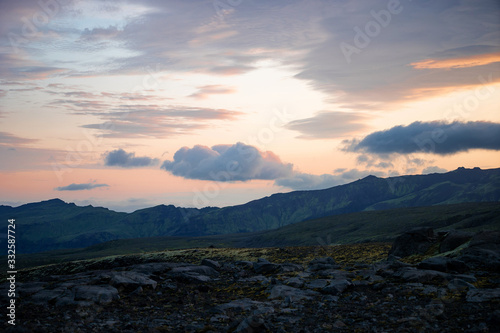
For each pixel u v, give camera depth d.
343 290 19.48
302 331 13.08
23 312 16.41
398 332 12.40
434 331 12.23
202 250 58.44
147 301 19.52
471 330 11.84
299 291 20.02
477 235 26.98
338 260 41.94
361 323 13.84
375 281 21.17
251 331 12.84
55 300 18.52
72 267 62.75
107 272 26.09
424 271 20.89
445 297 16.03
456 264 21.53
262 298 20.03
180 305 18.72
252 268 32.41
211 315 16.45
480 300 14.95
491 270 21.08
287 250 52.03
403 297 17.14
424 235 36.28
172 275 26.72
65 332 13.30
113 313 16.81
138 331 13.73
